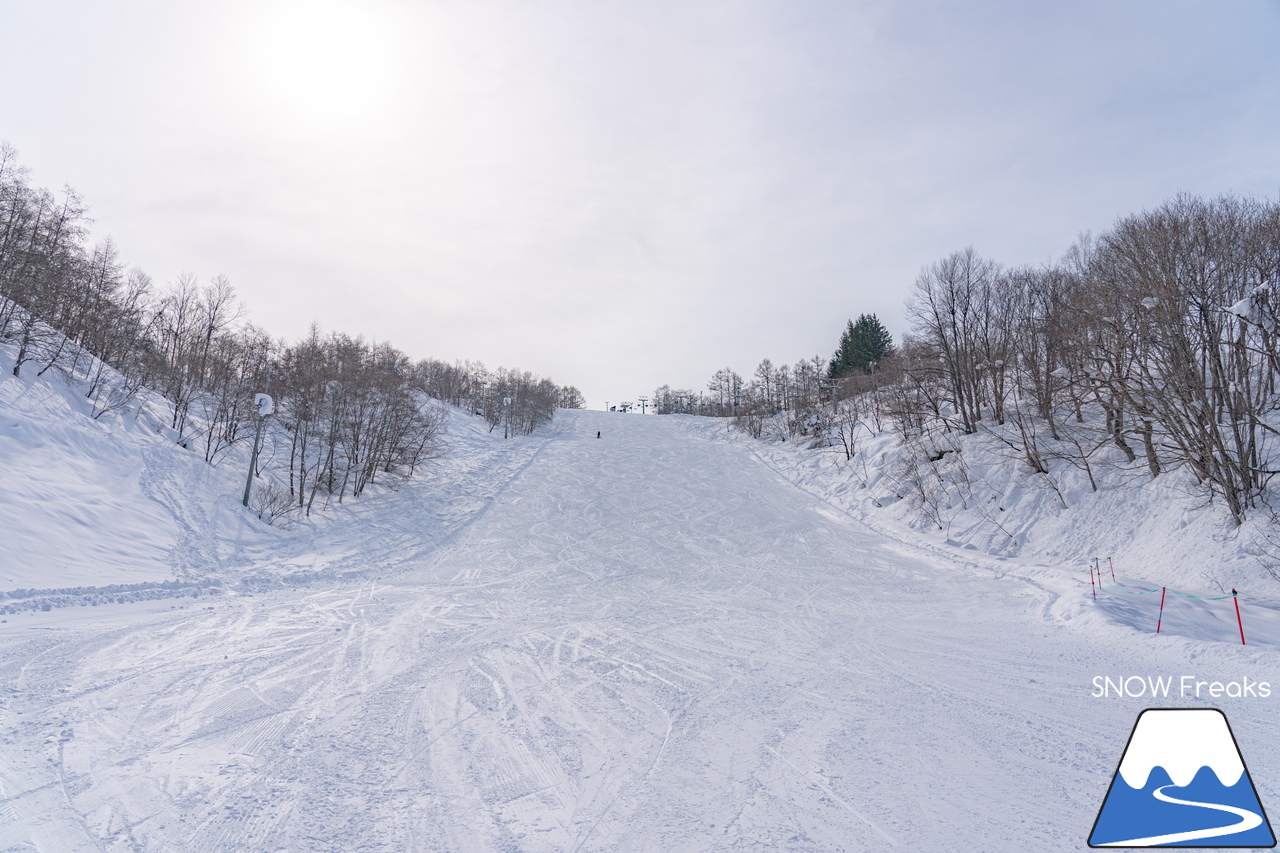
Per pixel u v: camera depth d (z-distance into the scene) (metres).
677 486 36.00
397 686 8.52
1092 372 21.73
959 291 31.34
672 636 11.75
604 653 10.51
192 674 8.53
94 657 8.88
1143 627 11.16
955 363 31.12
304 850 4.55
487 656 10.16
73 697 7.36
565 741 6.82
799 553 21.73
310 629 11.38
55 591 11.83
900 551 21.97
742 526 26.50
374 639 10.93
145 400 24.58
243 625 11.34
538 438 56.94
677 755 6.49
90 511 16.08
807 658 10.33
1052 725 7.32
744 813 5.29
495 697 8.22
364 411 29.73
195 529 17.98
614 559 20.56
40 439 17.42
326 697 7.95
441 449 40.38
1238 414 16.19
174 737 6.49
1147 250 17.91
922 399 35.38
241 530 19.28
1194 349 16.14
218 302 33.25
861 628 12.46
